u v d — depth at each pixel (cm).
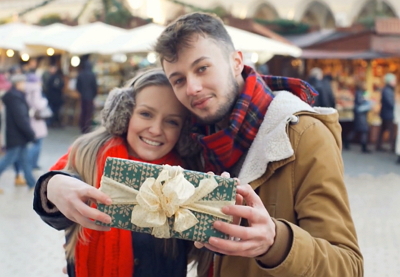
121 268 170
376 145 1192
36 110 846
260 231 128
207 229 133
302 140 158
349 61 1331
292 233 137
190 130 182
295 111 162
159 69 187
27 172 747
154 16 1443
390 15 1798
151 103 177
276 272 136
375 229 581
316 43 1309
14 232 553
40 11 1970
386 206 683
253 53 998
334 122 167
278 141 158
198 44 161
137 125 178
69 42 996
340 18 1839
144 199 131
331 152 157
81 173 178
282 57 1388
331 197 151
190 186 132
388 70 1315
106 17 1196
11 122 733
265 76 187
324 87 1115
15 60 1628
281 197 159
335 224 147
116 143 180
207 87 163
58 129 1454
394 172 923
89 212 134
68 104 1538
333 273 140
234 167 172
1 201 681
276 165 159
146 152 179
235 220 138
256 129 166
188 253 187
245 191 134
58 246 514
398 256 500
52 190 150
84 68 1257
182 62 163
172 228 134
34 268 458
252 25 1154
